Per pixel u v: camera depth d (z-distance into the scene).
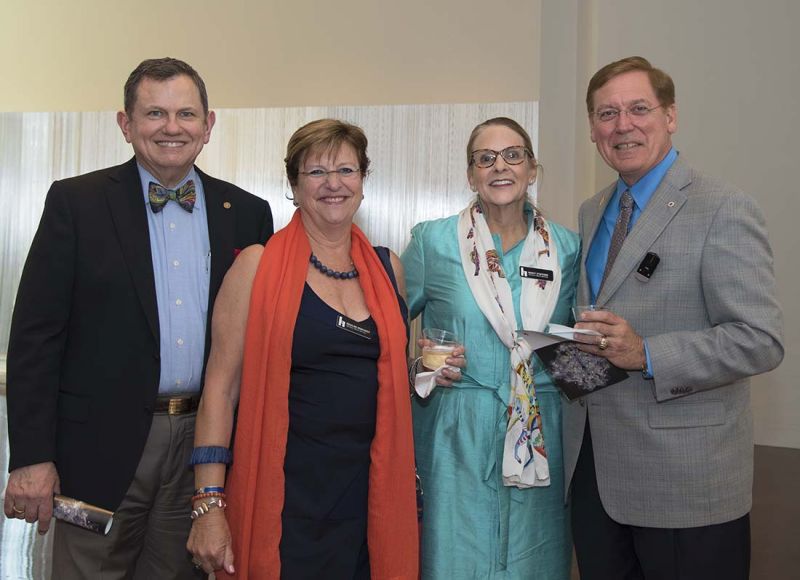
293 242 1.82
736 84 5.23
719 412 1.82
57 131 3.30
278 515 1.69
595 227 2.09
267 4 4.89
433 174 3.06
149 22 4.91
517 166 2.05
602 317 1.74
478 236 2.11
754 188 5.27
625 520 1.87
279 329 1.71
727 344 1.71
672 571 1.84
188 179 2.01
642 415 1.85
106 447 1.82
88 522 1.75
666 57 5.23
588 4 5.22
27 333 1.79
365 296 1.83
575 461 2.00
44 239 1.82
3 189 3.33
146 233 1.90
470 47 4.76
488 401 2.03
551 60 5.27
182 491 1.94
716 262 1.76
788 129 5.18
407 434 1.80
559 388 1.85
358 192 1.83
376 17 4.82
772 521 3.83
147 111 1.87
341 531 1.75
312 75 4.88
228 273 1.81
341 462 1.74
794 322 5.27
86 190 1.88
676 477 1.80
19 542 2.96
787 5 5.13
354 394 1.75
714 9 5.19
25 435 1.76
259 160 3.22
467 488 2.01
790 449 5.28
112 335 1.83
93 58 4.91
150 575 1.99
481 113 3.01
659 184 1.91
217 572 1.74
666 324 1.83
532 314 2.04
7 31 4.94
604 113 1.93
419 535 2.00
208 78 4.94
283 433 1.70
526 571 2.00
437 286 2.13
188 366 1.92
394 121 3.10
